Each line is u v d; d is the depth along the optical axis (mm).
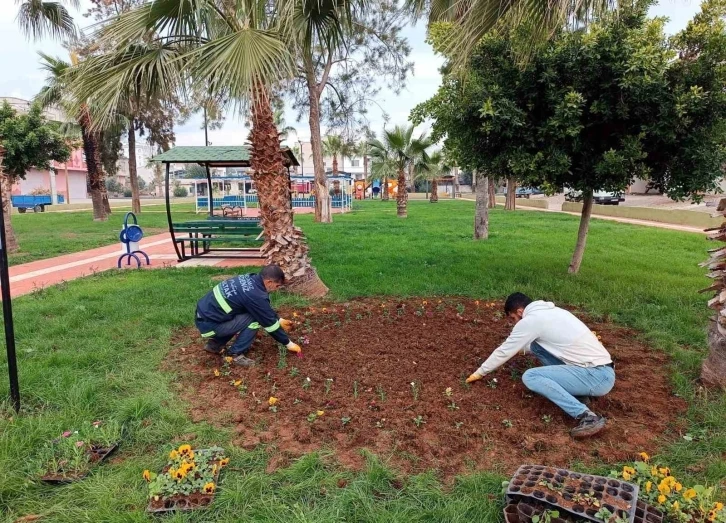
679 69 5598
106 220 20953
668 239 12477
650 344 4707
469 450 2912
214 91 5148
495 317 5516
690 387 3670
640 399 3529
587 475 2438
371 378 3846
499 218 19875
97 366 4172
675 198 6207
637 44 5430
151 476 2555
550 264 8555
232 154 9609
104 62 5695
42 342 4695
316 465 2744
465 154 6543
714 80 5484
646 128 5625
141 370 4062
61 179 48812
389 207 31703
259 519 2346
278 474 2672
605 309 5812
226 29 6207
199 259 10344
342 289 6832
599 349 3201
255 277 4145
